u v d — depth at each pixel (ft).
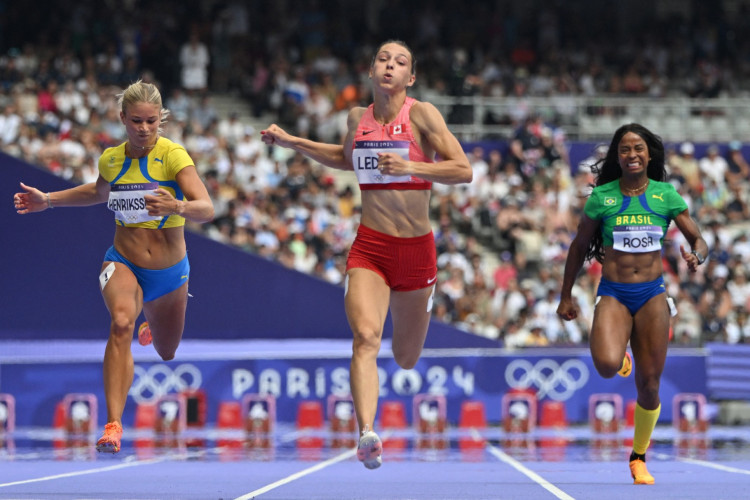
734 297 74.28
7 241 63.41
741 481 28.91
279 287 66.23
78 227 63.87
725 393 64.03
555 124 94.53
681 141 93.30
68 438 51.78
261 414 56.49
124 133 82.12
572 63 108.88
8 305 63.46
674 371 64.13
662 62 111.86
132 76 91.91
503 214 81.00
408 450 43.91
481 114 93.45
